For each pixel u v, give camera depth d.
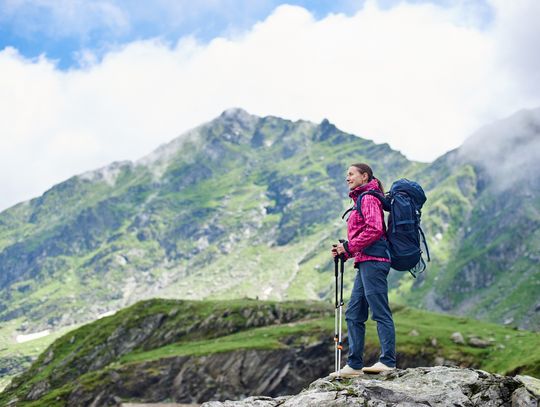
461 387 11.83
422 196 13.48
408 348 161.38
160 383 160.25
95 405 155.75
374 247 13.30
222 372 160.25
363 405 11.56
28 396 189.75
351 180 13.88
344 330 168.00
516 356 145.38
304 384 158.12
